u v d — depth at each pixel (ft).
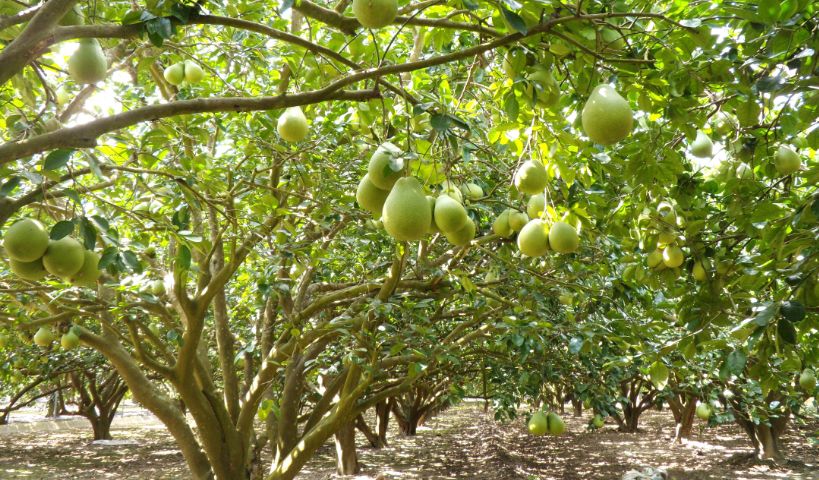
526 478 44.32
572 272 19.86
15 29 9.36
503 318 18.06
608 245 18.22
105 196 16.83
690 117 9.68
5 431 78.07
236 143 21.83
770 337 10.72
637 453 57.00
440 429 76.95
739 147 11.99
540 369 24.17
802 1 8.61
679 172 11.49
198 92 19.13
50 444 64.59
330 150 20.02
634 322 18.11
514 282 20.66
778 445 51.37
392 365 23.71
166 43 14.19
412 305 18.63
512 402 30.89
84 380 66.90
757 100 10.75
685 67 8.67
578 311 21.70
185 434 22.99
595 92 7.22
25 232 7.74
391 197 6.81
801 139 11.93
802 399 33.91
